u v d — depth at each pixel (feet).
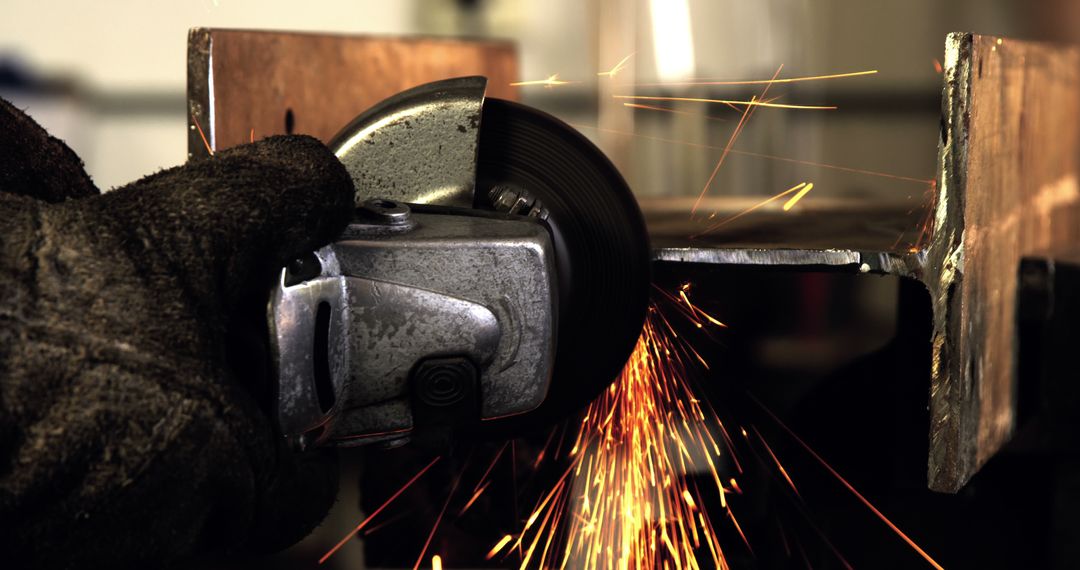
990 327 4.70
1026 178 5.40
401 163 3.79
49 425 2.36
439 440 3.18
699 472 5.31
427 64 7.27
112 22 12.47
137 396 2.43
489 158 3.86
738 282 6.36
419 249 3.04
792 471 5.24
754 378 6.42
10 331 2.35
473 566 5.16
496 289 3.10
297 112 5.49
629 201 3.90
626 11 11.69
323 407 2.91
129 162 12.76
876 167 12.19
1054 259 5.54
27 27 12.48
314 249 2.83
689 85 11.95
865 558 5.13
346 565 6.02
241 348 2.76
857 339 8.64
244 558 6.05
